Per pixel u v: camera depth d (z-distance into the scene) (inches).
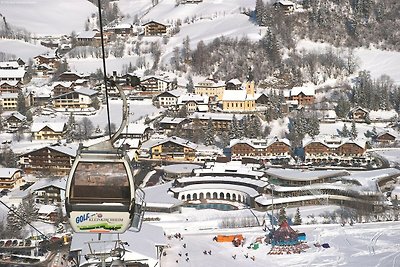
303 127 5334.6
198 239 3083.2
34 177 4456.2
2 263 2647.6
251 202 3870.6
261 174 4271.7
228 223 3408.0
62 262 2662.4
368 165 4658.0
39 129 5221.5
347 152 4761.3
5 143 5128.0
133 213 470.6
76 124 5442.9
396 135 5423.2
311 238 3053.6
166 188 4146.2
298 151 5073.8
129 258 2372.0
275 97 6058.1
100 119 5905.5
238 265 2723.9
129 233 2586.1
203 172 4352.9
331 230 3169.3
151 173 4633.4
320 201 3814.0
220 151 5022.1
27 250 2822.3
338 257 2787.9
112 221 469.4
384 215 3437.5
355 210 3577.8
